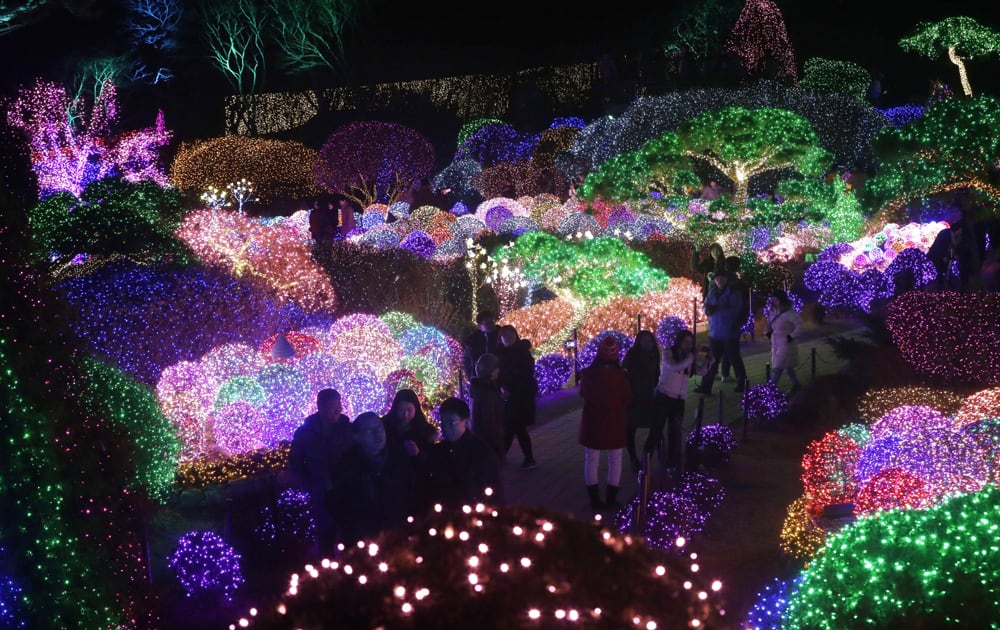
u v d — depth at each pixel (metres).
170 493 9.23
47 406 5.63
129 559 6.34
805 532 7.42
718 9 48.22
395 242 20.38
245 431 9.76
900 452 7.29
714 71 38.50
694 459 10.17
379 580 2.89
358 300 16.33
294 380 10.04
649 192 24.23
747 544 8.14
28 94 34.97
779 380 14.20
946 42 39.69
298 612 2.90
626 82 40.62
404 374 11.58
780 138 22.34
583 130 33.12
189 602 7.25
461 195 33.12
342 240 17.59
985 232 15.77
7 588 5.20
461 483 6.50
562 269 17.28
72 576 5.51
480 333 11.85
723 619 3.04
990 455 6.86
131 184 13.80
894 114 34.94
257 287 13.22
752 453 10.94
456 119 49.88
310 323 14.36
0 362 5.36
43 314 5.82
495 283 18.39
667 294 17.69
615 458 8.95
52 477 5.48
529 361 10.42
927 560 4.62
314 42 59.31
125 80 52.16
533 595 2.76
